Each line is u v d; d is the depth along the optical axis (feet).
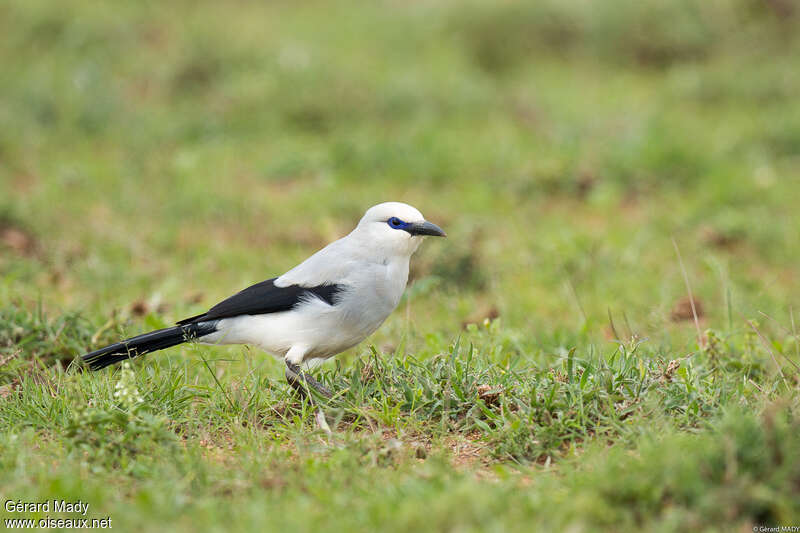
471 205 52.54
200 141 63.72
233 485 21.63
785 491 19.40
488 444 24.59
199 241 48.08
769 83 72.08
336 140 61.36
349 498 20.61
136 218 50.72
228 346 34.12
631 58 81.97
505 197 54.70
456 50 81.76
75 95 66.54
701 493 19.48
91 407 25.75
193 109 66.69
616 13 83.46
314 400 27.17
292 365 28.68
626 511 19.52
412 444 24.59
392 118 66.54
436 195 55.01
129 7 83.71
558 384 25.85
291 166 58.75
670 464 20.15
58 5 80.28
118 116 65.36
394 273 29.40
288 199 54.08
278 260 45.57
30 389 27.84
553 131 63.98
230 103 66.90
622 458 21.61
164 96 69.87
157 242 47.26
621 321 37.37
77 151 60.54
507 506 19.77
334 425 25.45
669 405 25.22
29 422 25.59
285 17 89.51
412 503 19.49
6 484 21.61
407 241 29.19
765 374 30.53
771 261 46.21
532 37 83.41
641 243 47.57
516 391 26.45
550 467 23.00
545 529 19.02
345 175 58.03
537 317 38.27
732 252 47.19
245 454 23.52
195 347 31.91
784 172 57.98
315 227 49.98
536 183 56.03
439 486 21.07
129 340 28.53
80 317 33.96
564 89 74.59
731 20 82.07
